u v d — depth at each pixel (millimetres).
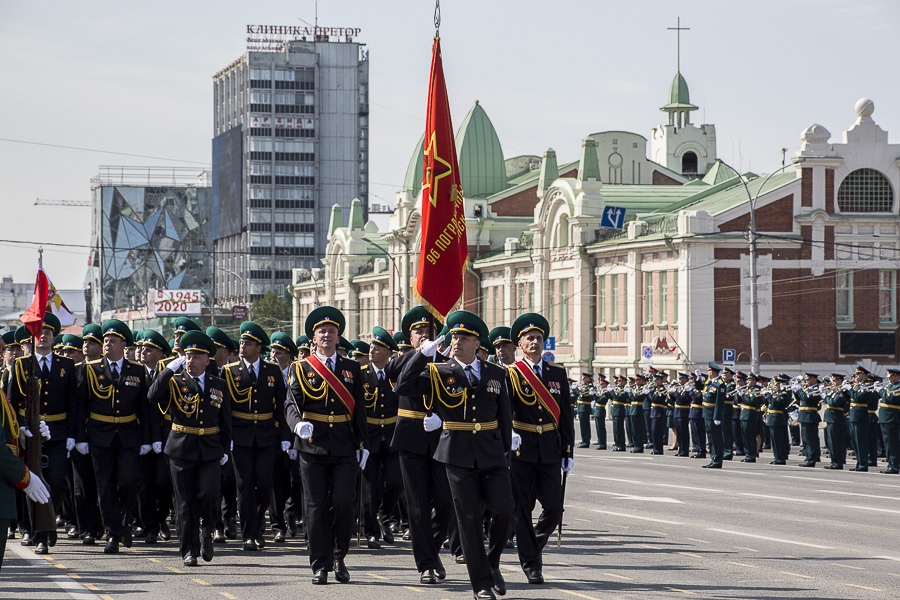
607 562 18906
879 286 75312
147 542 22000
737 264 73688
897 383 39281
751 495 30281
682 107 125438
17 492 12578
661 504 28016
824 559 19172
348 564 19062
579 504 28031
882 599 15602
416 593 16094
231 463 22625
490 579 15234
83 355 24406
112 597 15836
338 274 133500
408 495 17000
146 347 22859
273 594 16031
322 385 16922
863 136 75562
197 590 16375
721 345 73438
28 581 17234
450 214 18938
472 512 15328
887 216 75250
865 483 34250
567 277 87625
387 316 119438
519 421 16891
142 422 20828
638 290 78938
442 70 19297
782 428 44250
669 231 75688
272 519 22578
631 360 79188
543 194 93375
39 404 20328
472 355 15812
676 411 49219
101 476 20516
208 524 19188
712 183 100938
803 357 74312
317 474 16953
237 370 21125
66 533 23562
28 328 19656
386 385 21875
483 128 111375
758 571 17938
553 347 83625
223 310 195375
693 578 17297
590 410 57438
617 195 96188
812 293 74562
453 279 18938
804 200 74875
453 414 15539
